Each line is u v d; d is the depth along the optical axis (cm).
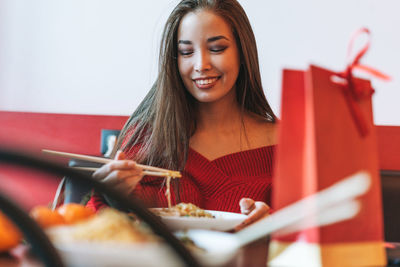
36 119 286
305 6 268
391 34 255
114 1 300
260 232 56
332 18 265
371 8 258
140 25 298
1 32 316
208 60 150
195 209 105
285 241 61
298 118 60
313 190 57
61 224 72
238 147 173
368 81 67
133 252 52
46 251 45
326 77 60
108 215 64
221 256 56
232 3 157
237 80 173
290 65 271
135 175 102
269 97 274
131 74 300
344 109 61
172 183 161
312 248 58
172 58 160
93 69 304
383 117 255
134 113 181
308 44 269
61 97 309
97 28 303
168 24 157
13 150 50
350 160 61
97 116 283
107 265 53
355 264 60
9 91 313
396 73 254
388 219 184
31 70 311
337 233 60
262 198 164
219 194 164
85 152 283
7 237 64
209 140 173
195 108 173
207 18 149
